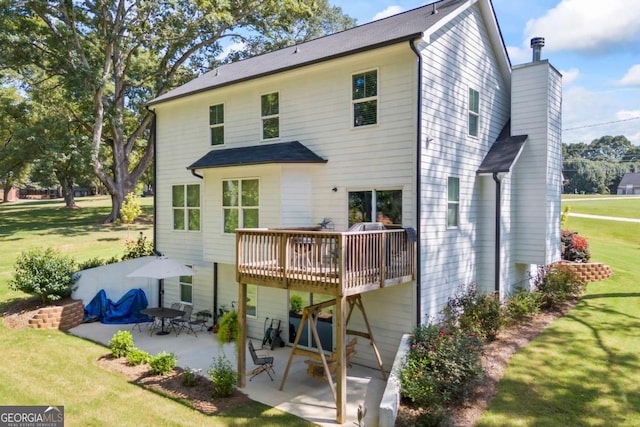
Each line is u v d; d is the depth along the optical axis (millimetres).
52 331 12711
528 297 12055
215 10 24594
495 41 12836
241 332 9102
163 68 26969
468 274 11633
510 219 12797
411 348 8414
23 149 26781
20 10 23016
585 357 9023
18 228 26812
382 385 9156
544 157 12516
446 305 10523
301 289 8148
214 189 12797
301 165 11156
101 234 24938
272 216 11211
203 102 14133
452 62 10805
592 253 19188
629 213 32031
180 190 14977
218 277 13797
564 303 12891
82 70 23609
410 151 9578
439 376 7480
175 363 9758
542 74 12484
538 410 7086
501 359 8891
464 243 11422
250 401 8281
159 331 13195
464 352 7840
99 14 24859
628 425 6609
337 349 7562
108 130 30453
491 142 13023
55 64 25703
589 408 7109
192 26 24422
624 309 12203
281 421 7438
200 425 7168
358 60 10297
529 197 12797
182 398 8250
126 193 29062
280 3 26219
